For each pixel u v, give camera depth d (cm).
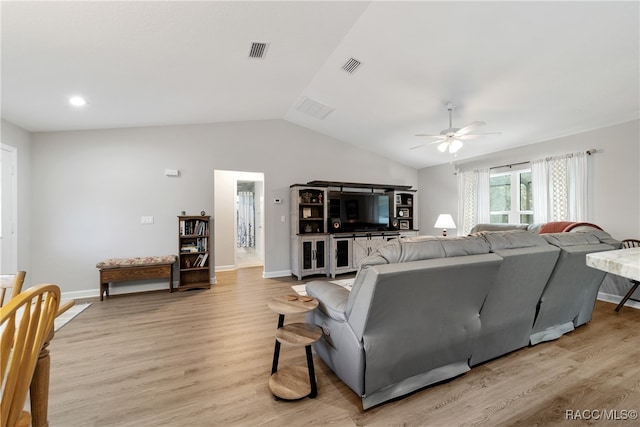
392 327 158
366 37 280
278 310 179
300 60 317
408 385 176
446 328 177
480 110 383
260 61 304
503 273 186
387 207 604
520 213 483
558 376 195
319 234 512
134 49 238
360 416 158
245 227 898
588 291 264
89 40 215
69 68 249
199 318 312
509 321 212
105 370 206
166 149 446
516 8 221
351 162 602
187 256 444
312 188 522
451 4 227
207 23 224
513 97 341
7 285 146
